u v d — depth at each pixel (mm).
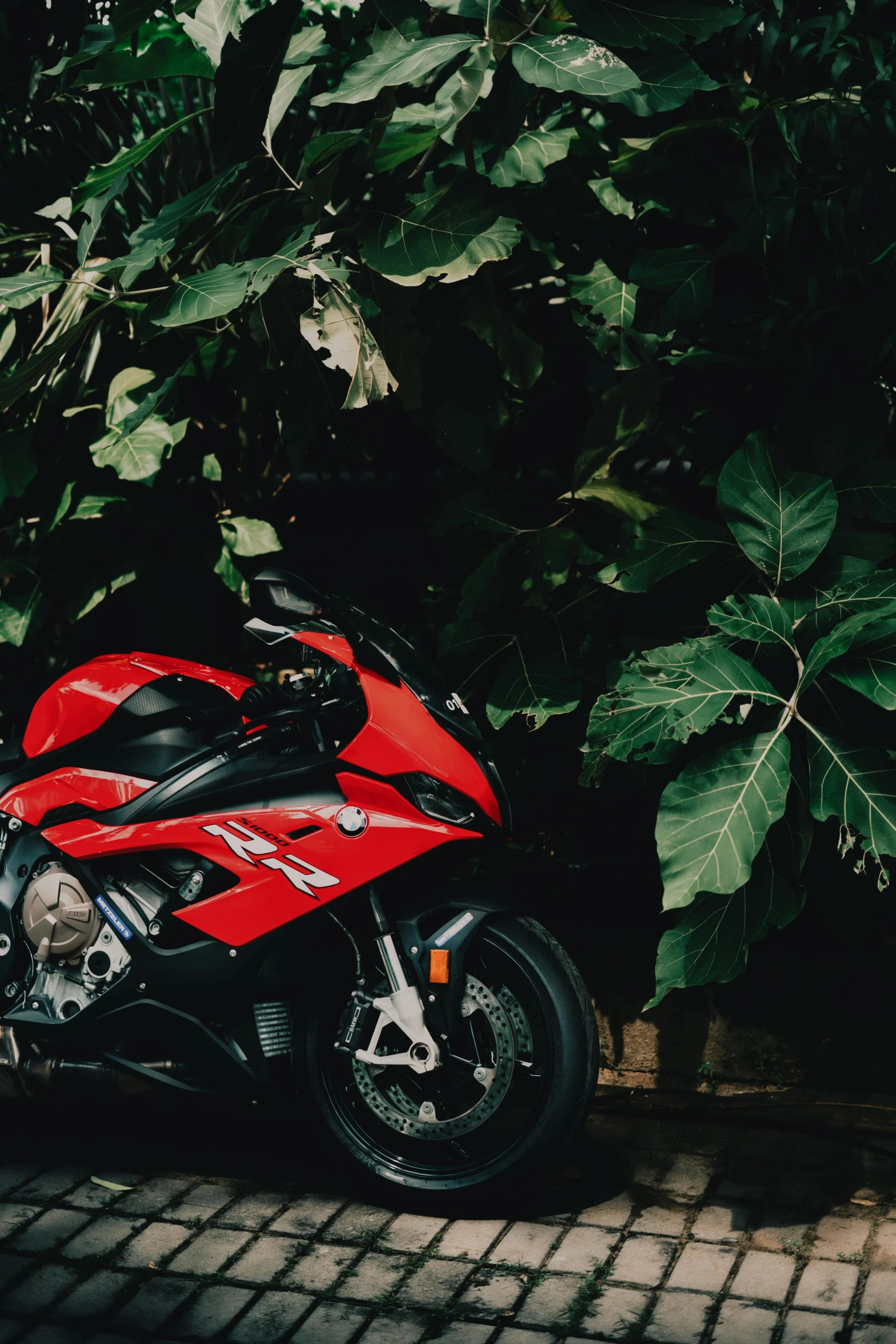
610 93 2822
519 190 3662
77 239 3459
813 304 3277
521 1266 2852
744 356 3537
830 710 3236
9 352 4562
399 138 3314
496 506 3697
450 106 3100
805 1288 2746
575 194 3688
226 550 4234
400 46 3035
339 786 3066
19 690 5035
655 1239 2957
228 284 3033
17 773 3314
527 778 4359
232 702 3297
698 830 2873
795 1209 3078
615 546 3592
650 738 2951
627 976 3775
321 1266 2854
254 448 4957
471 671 3678
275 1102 3127
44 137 4637
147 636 4828
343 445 4605
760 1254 2883
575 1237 2971
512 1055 3035
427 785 3049
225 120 3281
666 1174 3266
